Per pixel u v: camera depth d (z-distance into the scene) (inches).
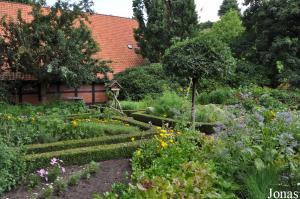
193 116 365.4
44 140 287.0
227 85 722.2
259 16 823.7
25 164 213.2
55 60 535.5
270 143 195.2
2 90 571.2
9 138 263.4
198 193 149.9
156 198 136.1
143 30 787.4
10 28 552.4
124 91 671.8
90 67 583.8
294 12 753.0
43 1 580.7
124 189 183.0
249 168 178.2
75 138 302.7
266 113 233.3
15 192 192.7
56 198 182.9
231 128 205.5
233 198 164.1
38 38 545.6
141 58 823.7
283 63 766.5
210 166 185.3
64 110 515.8
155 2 773.3
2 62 550.9
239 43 875.4
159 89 666.8
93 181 208.8
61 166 238.2
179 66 352.2
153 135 309.1
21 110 503.2
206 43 352.5
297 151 210.5
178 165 204.4
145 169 213.5
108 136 300.8
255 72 778.8
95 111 467.2
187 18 796.6
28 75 605.9
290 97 609.9
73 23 598.9
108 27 839.7
